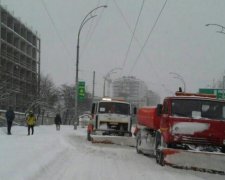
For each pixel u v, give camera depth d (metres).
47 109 76.62
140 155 19.78
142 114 20.69
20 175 10.55
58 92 91.88
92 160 16.16
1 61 74.50
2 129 32.75
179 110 15.33
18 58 85.88
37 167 12.11
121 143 25.45
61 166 13.60
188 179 12.36
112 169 13.74
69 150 19.42
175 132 15.10
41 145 19.19
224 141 15.10
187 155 14.46
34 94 73.44
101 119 27.22
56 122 42.81
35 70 98.75
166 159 14.66
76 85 45.47
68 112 93.25
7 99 63.38
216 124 15.14
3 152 15.30
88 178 11.55
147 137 19.23
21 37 86.81
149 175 12.77
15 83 81.31
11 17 83.00
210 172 14.30
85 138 31.17
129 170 13.72
